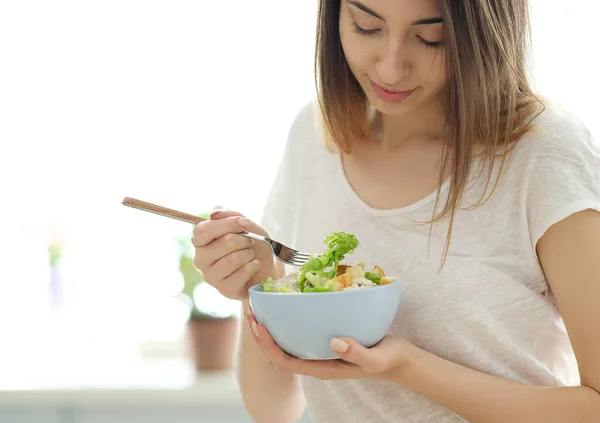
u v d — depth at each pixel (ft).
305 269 3.47
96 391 7.72
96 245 8.84
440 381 3.55
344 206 4.15
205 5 8.41
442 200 3.85
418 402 3.93
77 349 8.62
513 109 3.68
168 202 8.73
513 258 3.76
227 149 8.61
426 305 3.84
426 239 3.87
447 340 3.83
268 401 4.63
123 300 8.86
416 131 4.05
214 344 7.85
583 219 3.54
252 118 8.54
